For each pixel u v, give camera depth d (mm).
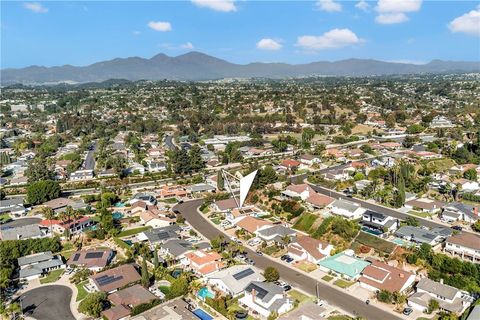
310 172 168750
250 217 115625
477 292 75312
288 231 106312
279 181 153625
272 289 75188
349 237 102375
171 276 85250
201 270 86500
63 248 102875
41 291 82000
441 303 71938
